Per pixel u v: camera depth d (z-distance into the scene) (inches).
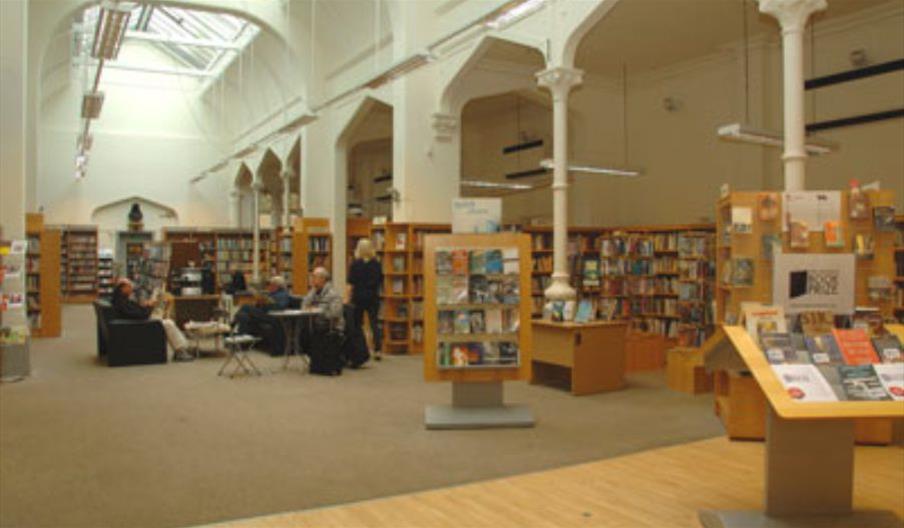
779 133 347.3
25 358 324.8
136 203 909.2
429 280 235.6
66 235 814.5
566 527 143.0
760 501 158.2
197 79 923.4
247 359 382.3
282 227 732.0
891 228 213.9
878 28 400.2
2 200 333.4
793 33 233.0
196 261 659.4
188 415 246.4
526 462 189.8
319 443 208.4
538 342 307.7
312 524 144.9
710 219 496.7
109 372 343.6
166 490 165.6
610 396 287.1
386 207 849.5
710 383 294.8
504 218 702.5
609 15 418.9
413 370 352.8
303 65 601.9
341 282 598.9
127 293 379.6
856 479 176.7
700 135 505.0
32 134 546.3
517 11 297.7
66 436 216.7
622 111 559.8
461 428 226.5
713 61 493.4
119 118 897.5
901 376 125.6
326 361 336.8
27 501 158.1
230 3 557.3
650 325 425.1
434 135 461.4
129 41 887.1
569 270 428.1
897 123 394.0
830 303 142.7
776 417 138.6
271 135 555.2
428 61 346.0
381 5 493.0
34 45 543.8
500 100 635.5
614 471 182.1
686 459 194.1
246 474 178.1
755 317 139.0
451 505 155.9
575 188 563.2
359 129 638.5
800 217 219.0
